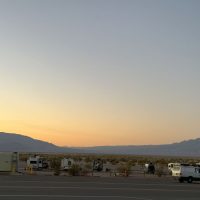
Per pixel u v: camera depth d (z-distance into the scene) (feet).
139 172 216.54
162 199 89.92
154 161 368.27
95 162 228.22
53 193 93.76
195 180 159.02
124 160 385.29
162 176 191.83
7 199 80.28
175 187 125.08
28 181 126.93
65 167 209.97
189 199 91.20
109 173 201.05
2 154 177.99
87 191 101.19
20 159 338.95
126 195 95.40
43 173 183.42
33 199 81.56
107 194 96.07
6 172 177.47
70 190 102.17
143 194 99.04
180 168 159.33
